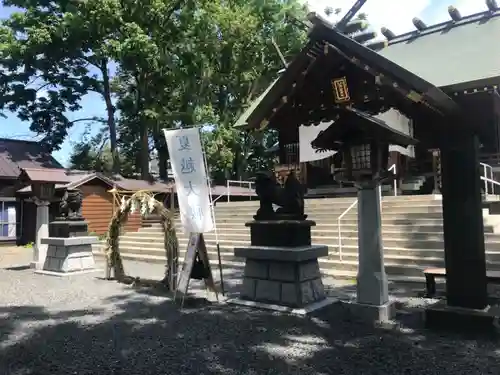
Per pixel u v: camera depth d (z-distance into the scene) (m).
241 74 25.06
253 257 6.49
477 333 4.99
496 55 5.37
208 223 6.73
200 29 22.94
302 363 4.23
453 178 5.33
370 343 4.78
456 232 5.31
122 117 29.77
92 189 20.64
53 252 10.34
